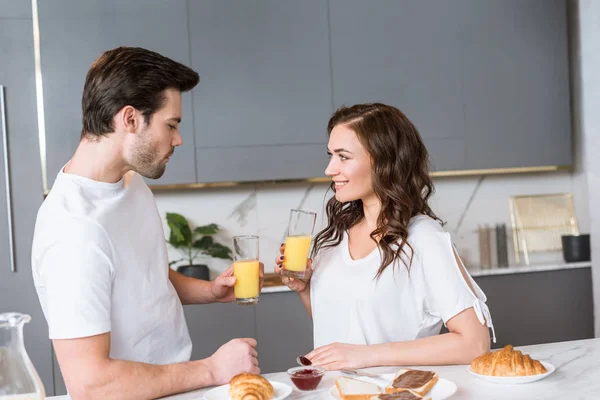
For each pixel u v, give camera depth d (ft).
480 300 5.61
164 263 5.82
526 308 12.24
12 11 10.74
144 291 5.43
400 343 5.48
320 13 11.75
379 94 11.98
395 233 5.95
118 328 5.27
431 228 5.99
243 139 11.52
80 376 4.59
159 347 5.67
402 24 12.07
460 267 5.90
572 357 5.54
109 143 5.13
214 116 11.43
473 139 12.38
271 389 4.63
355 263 6.28
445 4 12.25
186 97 11.32
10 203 10.72
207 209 12.47
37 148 10.81
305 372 4.92
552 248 13.69
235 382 4.58
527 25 12.61
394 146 6.11
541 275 12.33
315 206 12.86
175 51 11.27
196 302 6.70
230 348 5.13
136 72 5.02
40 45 10.80
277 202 12.74
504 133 12.51
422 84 12.15
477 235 13.51
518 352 4.99
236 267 5.95
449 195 13.42
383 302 6.04
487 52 12.44
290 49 11.65
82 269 4.75
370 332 6.06
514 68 12.55
